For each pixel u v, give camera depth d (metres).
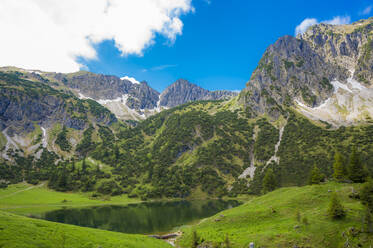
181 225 102.00
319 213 62.31
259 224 66.88
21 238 37.16
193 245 62.47
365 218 52.72
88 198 193.00
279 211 71.69
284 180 193.25
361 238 48.78
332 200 58.94
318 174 110.69
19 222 44.53
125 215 127.75
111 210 146.12
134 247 51.00
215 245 56.78
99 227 97.12
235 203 165.62
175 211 140.25
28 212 130.12
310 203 72.50
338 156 100.31
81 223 104.06
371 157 184.25
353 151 96.25
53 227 48.03
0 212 52.06
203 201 185.38
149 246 56.50
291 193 86.38
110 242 49.22
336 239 50.28
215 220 77.75
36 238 39.06
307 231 54.44
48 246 37.78
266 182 142.00
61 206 158.62
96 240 47.59
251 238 55.81
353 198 68.50
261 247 51.09
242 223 70.19
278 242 51.84
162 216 124.31
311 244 49.88
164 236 81.19
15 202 157.00
